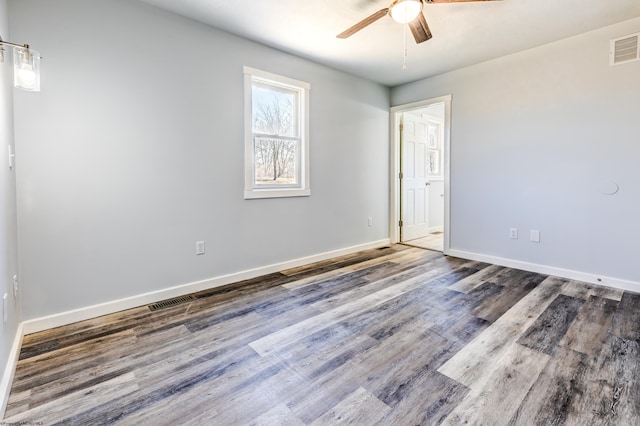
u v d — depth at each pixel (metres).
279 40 3.20
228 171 3.11
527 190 3.51
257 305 2.64
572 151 3.17
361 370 1.74
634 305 2.55
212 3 2.55
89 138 2.34
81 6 2.28
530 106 3.43
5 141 1.76
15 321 1.94
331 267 3.75
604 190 3.00
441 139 6.38
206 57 2.91
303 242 3.84
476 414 1.40
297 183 3.81
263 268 3.45
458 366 1.76
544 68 3.31
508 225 3.69
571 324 2.24
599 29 2.95
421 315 2.42
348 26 2.91
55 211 2.23
